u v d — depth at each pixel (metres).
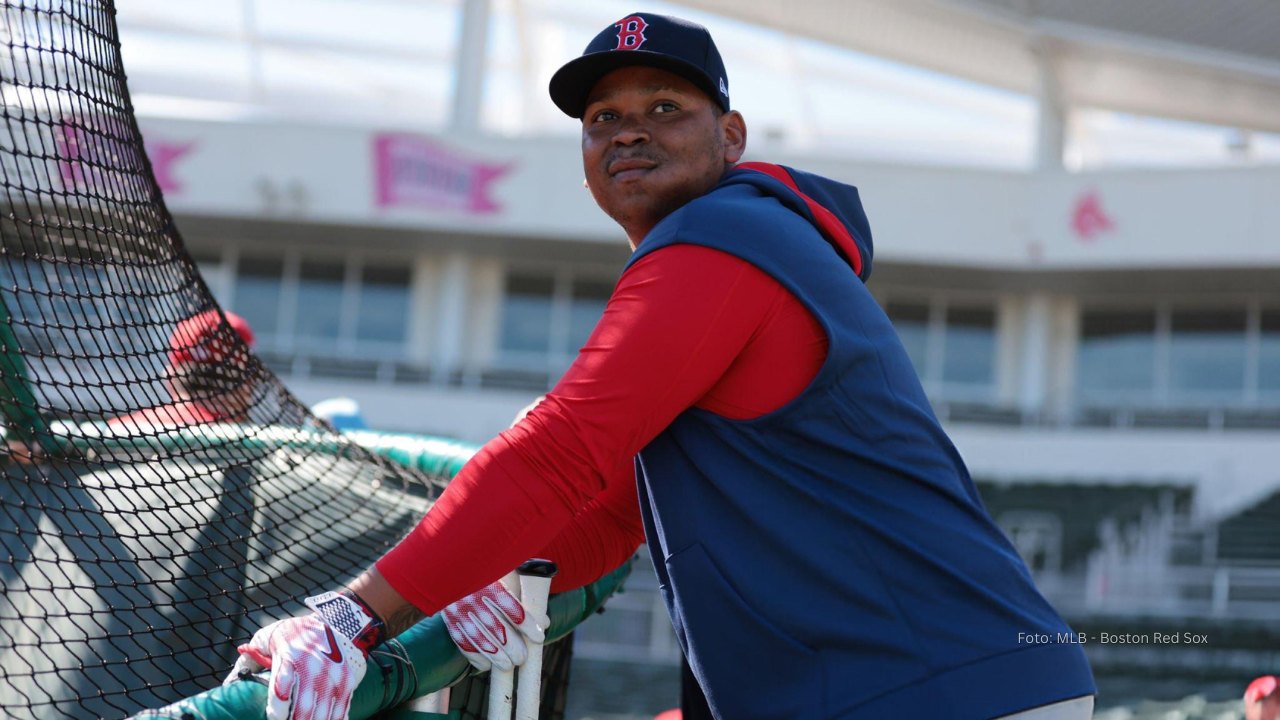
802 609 1.72
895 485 1.77
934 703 1.67
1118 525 21.98
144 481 2.09
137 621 2.20
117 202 1.96
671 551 1.82
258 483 2.28
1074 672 1.75
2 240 1.84
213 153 23.95
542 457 1.70
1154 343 24.67
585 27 28.75
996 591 1.75
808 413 1.76
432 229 24.28
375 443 2.66
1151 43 24.97
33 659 2.30
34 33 1.83
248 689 1.61
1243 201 23.11
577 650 17.98
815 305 1.77
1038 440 23.19
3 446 1.96
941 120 29.66
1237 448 22.50
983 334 25.27
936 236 24.02
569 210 24.14
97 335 1.98
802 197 1.94
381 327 25.30
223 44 29.16
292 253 25.39
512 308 25.55
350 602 1.68
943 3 25.00
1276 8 23.77
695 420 1.82
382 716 1.89
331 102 30.09
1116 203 23.58
